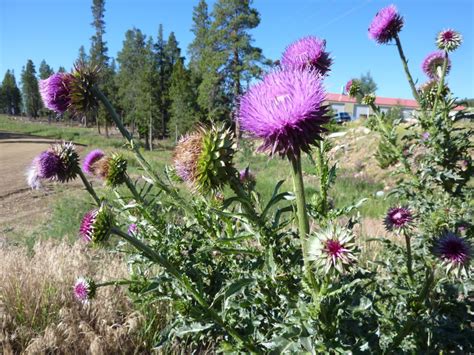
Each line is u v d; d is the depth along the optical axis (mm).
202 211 2975
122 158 3408
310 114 1885
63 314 4074
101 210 2477
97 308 4195
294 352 1985
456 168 3924
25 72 106000
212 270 3348
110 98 67125
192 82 61281
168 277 2594
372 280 2602
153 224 3244
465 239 2656
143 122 52469
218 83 47719
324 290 2020
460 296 3471
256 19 45375
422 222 3656
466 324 3100
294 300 2215
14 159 32281
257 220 2301
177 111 51938
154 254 2477
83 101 2963
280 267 2350
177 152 2600
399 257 3545
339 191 14234
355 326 2307
